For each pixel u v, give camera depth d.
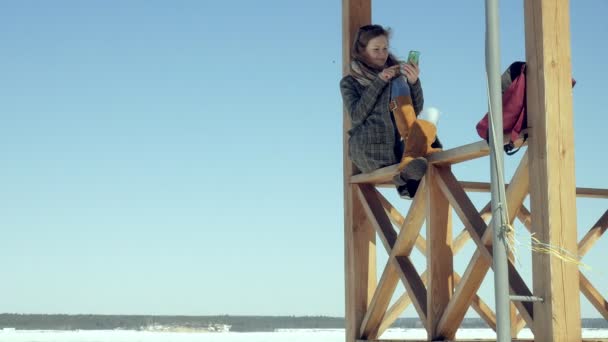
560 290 3.17
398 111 4.18
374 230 4.78
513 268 3.56
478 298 5.11
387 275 4.36
